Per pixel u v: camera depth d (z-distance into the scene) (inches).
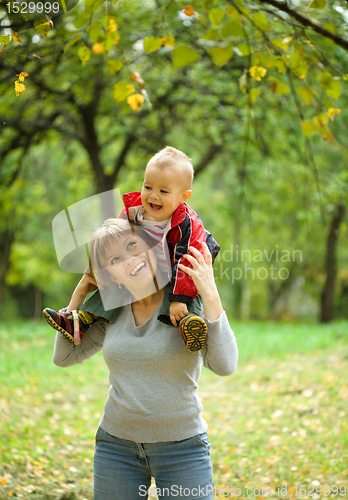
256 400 247.6
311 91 85.6
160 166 77.5
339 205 376.8
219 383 295.6
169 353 72.2
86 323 80.5
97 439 78.4
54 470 156.0
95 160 391.5
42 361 323.3
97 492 76.4
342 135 312.3
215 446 186.7
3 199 393.7
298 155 324.2
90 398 257.1
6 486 138.2
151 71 320.5
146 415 72.2
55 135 399.9
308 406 220.7
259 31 89.1
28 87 292.0
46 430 197.0
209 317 71.7
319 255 628.4
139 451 74.0
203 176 570.3
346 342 373.7
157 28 242.5
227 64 257.9
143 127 397.1
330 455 161.9
